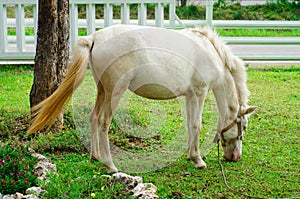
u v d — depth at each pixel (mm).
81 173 5527
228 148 6270
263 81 11133
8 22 13203
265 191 5414
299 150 6758
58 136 6648
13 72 11352
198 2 22625
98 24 12648
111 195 4770
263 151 6695
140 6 11344
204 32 6051
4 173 5074
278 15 20469
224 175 5766
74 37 11375
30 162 5316
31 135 6727
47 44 6824
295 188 5500
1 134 6770
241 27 13812
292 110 8828
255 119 8227
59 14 6914
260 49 14641
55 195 4645
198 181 5629
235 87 6156
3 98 9070
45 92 6871
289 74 11891
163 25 11648
